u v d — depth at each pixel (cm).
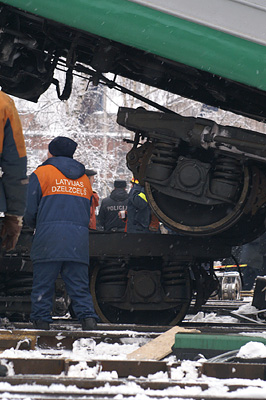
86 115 6056
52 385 657
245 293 2841
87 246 1256
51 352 989
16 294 1584
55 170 1254
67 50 1504
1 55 1384
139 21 1245
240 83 1368
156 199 1548
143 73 1538
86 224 1263
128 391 643
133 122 1497
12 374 759
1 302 1561
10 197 920
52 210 1234
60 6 1243
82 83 5053
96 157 5441
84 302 1242
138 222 1745
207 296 1669
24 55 1480
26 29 1480
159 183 1477
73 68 1522
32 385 661
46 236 1225
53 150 1284
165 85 1661
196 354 925
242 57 1249
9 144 907
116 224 2264
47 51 1519
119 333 1084
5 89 1568
